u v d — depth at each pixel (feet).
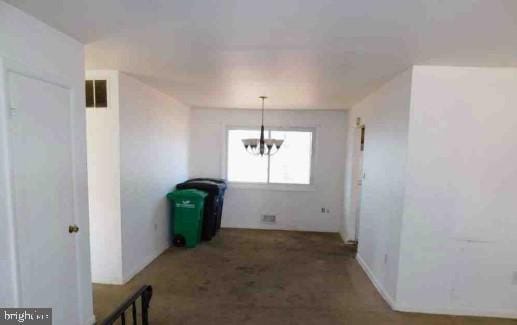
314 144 16.56
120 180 9.35
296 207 16.74
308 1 4.45
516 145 7.79
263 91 11.43
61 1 4.62
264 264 11.65
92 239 9.54
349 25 5.32
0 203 4.71
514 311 8.13
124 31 5.83
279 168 16.93
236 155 17.01
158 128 12.14
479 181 7.95
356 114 13.88
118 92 9.07
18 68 4.99
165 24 5.46
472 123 7.83
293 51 6.79
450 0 4.30
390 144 9.22
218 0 4.48
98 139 9.27
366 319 7.93
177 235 13.42
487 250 8.08
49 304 5.81
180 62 7.89
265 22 5.27
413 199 8.10
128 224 9.91
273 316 7.97
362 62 7.51
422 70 7.74
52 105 5.83
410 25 5.25
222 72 8.80
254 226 16.98
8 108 4.81
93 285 9.48
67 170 6.31
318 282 10.15
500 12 4.63
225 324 7.55
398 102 8.66
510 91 7.70
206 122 16.58
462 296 8.23
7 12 4.77
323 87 10.49
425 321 7.88
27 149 5.23
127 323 7.48
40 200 5.55
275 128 16.53
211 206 14.35
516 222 7.95
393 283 8.58
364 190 11.80
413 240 8.20
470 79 7.73
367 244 11.10
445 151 7.93
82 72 6.70
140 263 10.84
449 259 8.18
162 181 12.76
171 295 8.99
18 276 5.04
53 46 5.79
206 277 10.33
